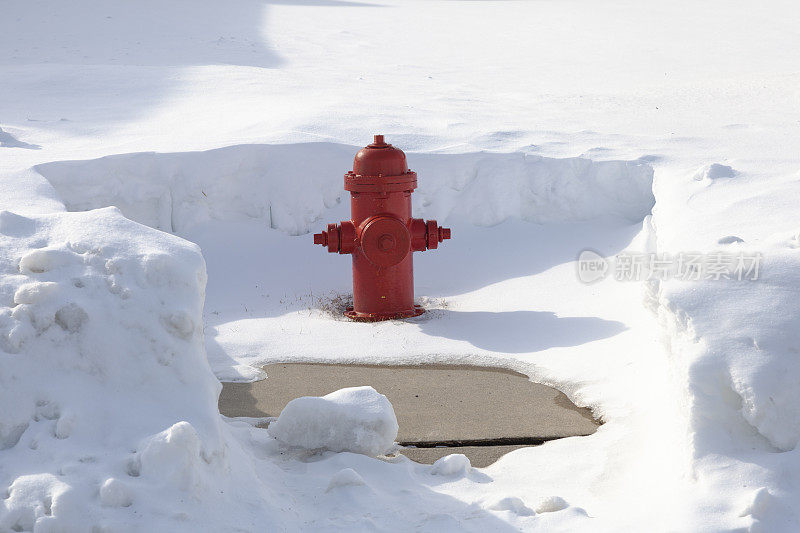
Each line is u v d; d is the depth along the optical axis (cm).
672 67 1794
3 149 800
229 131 910
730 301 377
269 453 413
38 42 1912
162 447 317
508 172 799
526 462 412
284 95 1170
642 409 459
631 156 790
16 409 338
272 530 318
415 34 2395
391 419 413
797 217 534
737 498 323
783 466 333
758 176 677
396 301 658
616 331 592
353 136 867
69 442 328
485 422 468
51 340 355
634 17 2870
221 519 315
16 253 389
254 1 2981
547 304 666
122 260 382
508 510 342
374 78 1505
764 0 3384
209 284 731
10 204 594
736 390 347
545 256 750
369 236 632
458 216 804
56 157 757
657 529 317
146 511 302
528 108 1152
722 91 1301
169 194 776
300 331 629
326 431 409
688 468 342
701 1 3428
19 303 360
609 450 418
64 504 296
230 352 589
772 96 1224
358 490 357
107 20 2258
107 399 347
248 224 802
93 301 366
